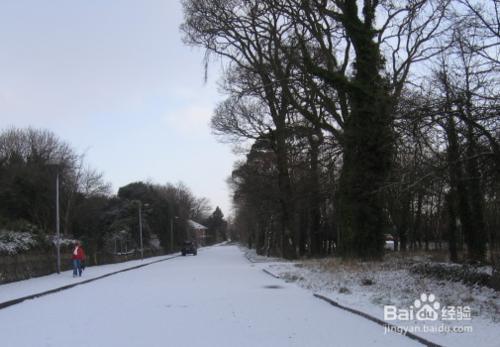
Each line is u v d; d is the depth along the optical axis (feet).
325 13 89.76
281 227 180.34
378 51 85.40
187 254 276.00
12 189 161.99
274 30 106.11
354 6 86.12
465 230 81.61
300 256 173.88
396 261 85.56
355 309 44.24
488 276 51.55
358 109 79.25
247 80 132.16
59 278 97.76
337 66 100.01
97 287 79.92
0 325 43.09
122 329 39.09
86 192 229.66
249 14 106.42
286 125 119.44
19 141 204.95
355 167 84.58
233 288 71.77
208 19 110.52
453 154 47.50
